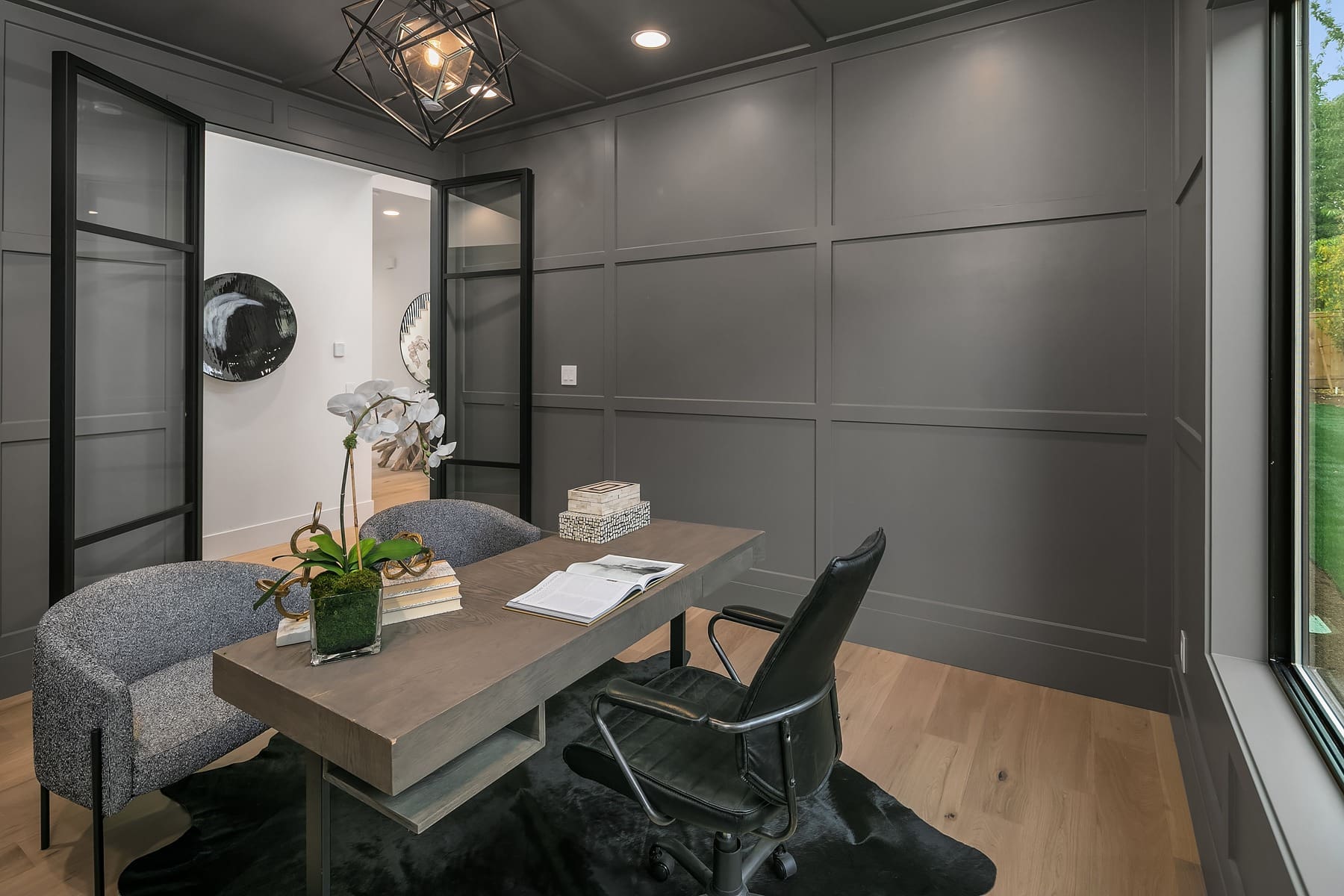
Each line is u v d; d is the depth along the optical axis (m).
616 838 1.84
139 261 2.67
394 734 1.08
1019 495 2.75
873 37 2.94
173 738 1.64
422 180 4.11
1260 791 1.18
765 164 3.25
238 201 4.72
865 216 3.00
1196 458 1.84
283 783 2.10
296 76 3.27
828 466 3.16
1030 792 2.04
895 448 3.01
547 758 2.21
